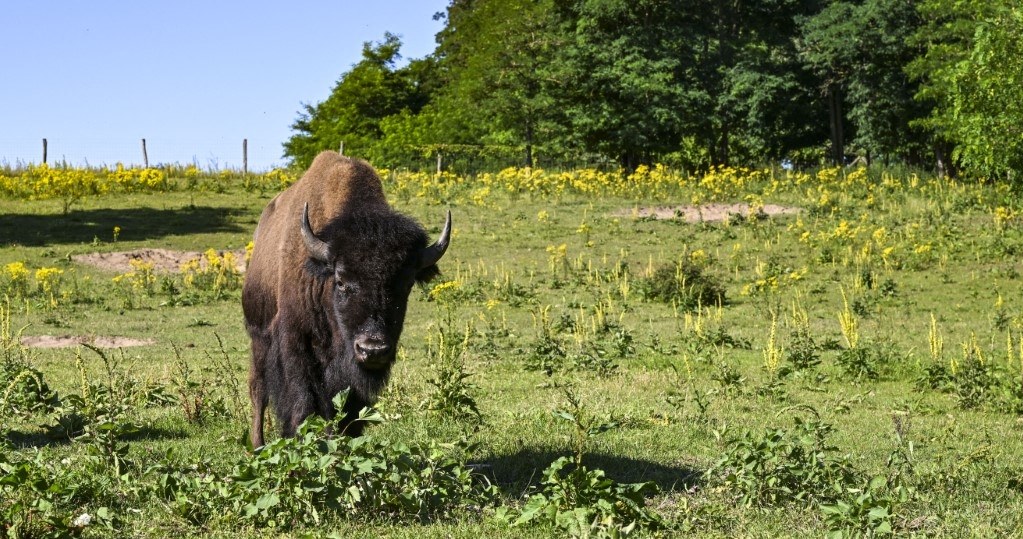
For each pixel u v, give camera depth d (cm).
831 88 5091
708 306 2088
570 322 1770
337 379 712
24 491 603
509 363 1402
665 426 966
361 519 616
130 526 598
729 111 4853
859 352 1390
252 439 841
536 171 3622
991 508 693
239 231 3014
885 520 595
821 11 4859
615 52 4534
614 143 4625
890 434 979
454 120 5388
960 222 2998
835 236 2722
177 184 3762
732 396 1177
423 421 937
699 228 2988
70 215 3097
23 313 1961
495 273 2483
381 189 795
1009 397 1152
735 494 695
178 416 973
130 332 1755
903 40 4478
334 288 679
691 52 4772
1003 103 2472
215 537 580
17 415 941
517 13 4688
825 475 708
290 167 4834
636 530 598
